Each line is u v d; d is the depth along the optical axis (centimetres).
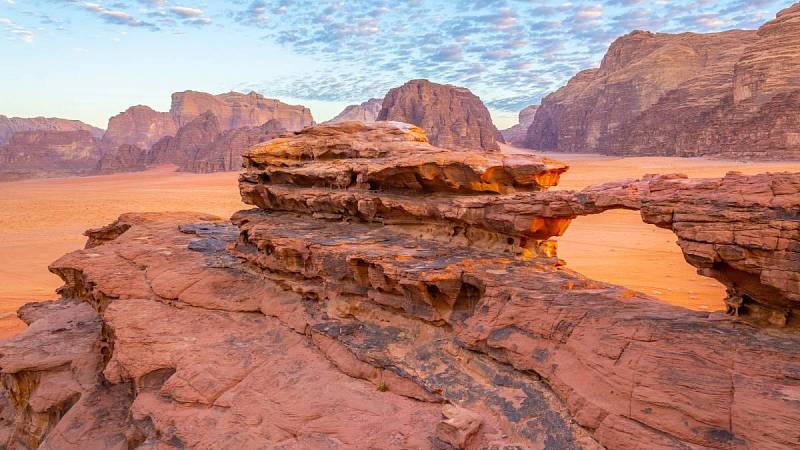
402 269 1748
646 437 1148
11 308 4222
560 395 1337
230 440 1617
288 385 1783
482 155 1927
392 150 2284
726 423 1084
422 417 1502
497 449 1293
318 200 2398
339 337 1877
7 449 2302
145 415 1878
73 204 11806
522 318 1527
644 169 12531
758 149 12269
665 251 5059
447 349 1686
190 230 3462
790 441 1005
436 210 1992
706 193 1273
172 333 2181
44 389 2311
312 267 2156
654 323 1325
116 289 2572
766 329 1248
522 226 1750
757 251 1173
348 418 1574
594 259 4756
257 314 2302
